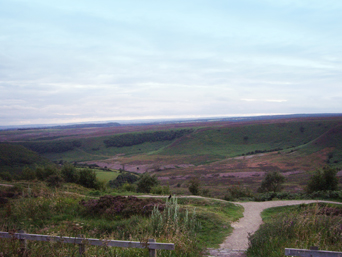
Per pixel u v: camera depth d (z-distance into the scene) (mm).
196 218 11320
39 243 6141
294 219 8352
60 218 11438
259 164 96875
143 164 119375
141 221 10086
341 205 13852
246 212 14766
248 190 28594
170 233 7852
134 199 13539
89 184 34719
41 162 79062
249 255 6957
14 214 11344
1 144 81500
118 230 9461
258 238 7527
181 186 66750
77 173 35531
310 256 4641
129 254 6070
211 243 8859
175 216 9250
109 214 11812
